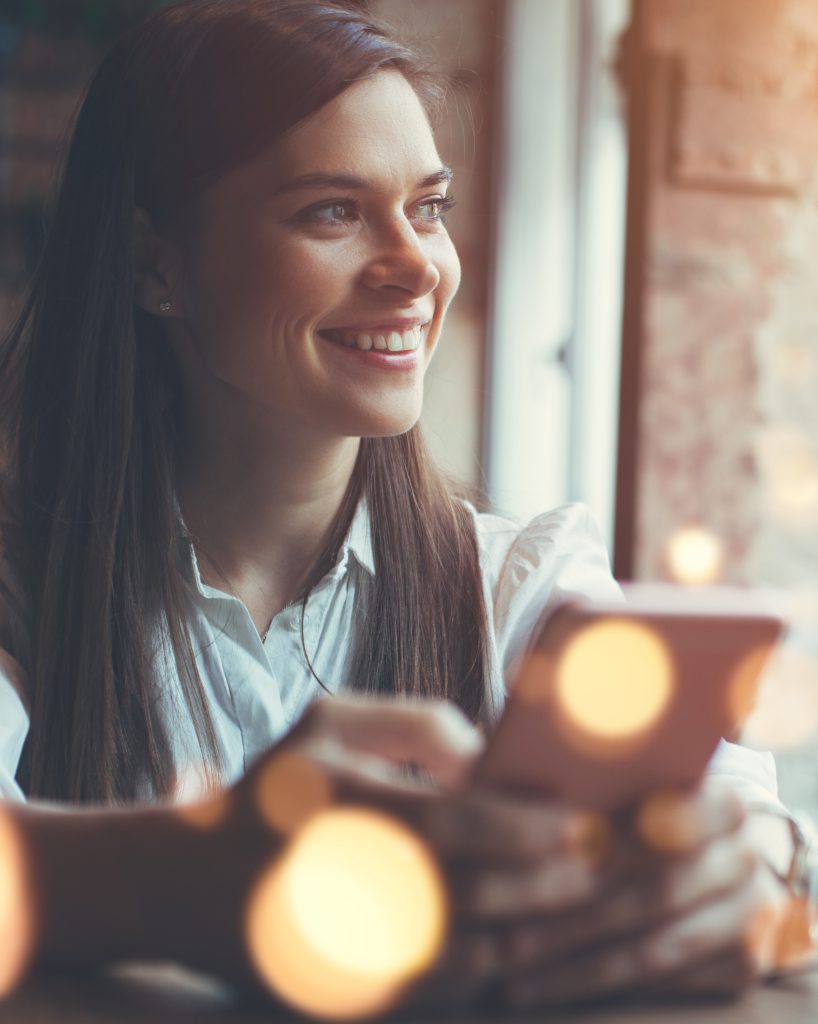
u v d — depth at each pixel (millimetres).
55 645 1299
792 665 2770
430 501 1404
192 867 630
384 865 599
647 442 2787
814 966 712
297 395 1252
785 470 2824
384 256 1232
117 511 1319
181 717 1307
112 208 1342
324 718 688
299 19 1237
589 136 3676
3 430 1414
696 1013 633
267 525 1341
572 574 1453
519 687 596
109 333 1346
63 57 4617
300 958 610
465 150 4188
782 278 2805
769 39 2748
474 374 4277
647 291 2764
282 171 1214
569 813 603
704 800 641
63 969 674
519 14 4125
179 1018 607
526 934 604
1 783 1070
